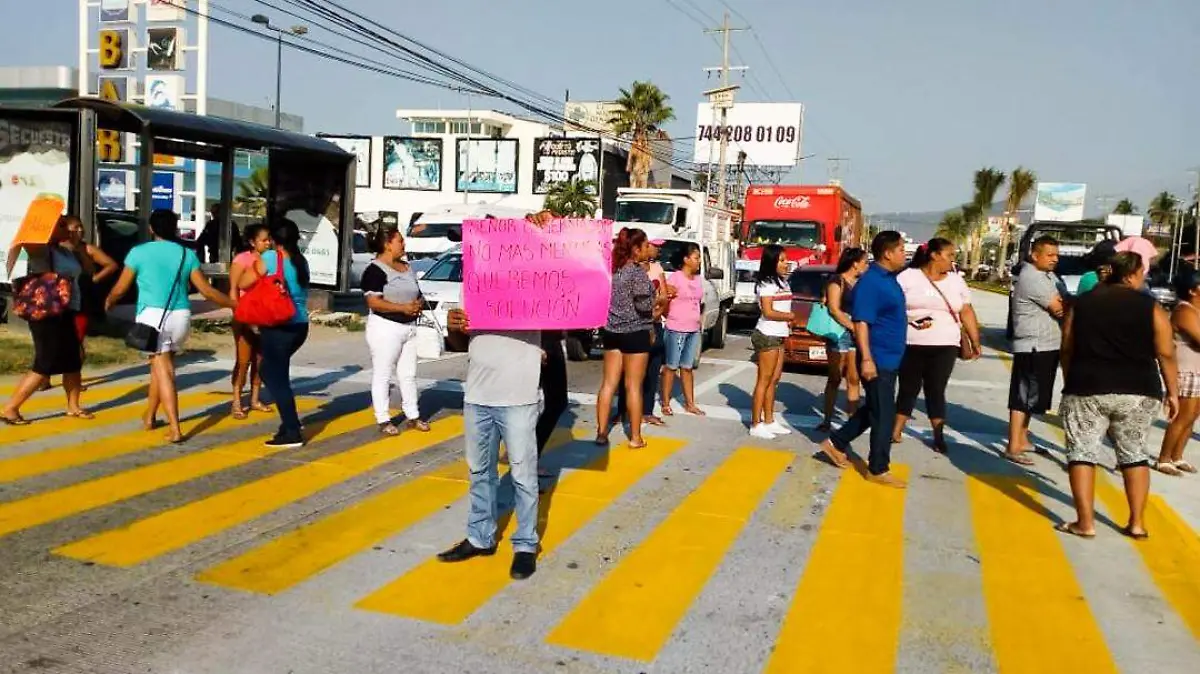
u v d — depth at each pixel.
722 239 19.02
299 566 4.90
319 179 17.31
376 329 7.85
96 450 7.06
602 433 7.97
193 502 5.90
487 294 4.75
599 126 66.56
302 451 7.31
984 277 81.25
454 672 3.82
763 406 8.65
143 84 26.25
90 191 12.34
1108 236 19.98
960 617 4.54
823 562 5.25
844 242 28.16
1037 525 6.09
